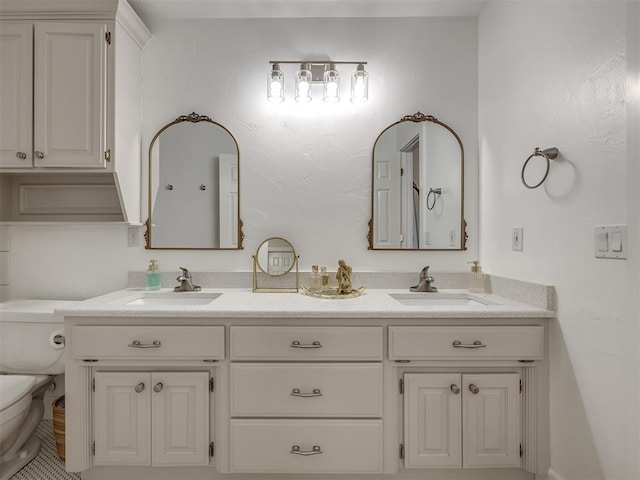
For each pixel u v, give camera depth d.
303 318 1.47
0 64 1.72
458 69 2.04
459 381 1.47
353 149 2.05
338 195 2.05
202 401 1.47
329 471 1.46
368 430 1.46
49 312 1.71
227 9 1.98
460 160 2.04
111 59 1.74
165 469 1.54
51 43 1.72
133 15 1.82
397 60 2.04
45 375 1.75
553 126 1.43
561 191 1.39
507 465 1.47
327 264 2.04
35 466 1.67
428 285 1.93
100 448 1.47
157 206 2.02
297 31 2.04
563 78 1.38
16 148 1.72
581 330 1.29
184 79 2.03
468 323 1.47
